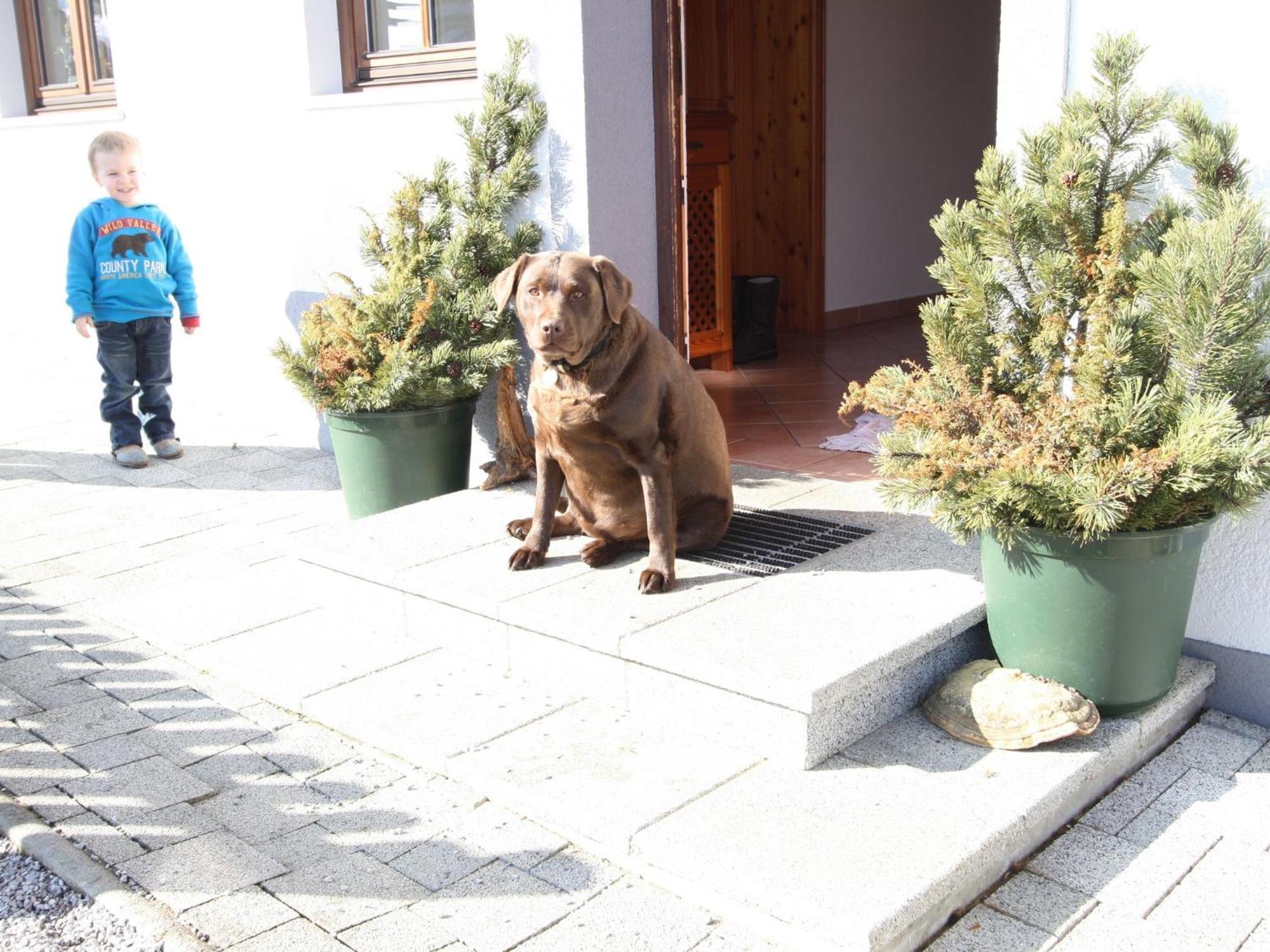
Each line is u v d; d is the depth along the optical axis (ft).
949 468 9.64
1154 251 10.18
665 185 16.07
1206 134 9.94
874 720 10.19
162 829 9.62
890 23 28.78
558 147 15.37
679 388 12.00
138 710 11.75
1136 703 10.12
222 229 21.65
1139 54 10.21
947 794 9.14
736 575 12.07
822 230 27.91
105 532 17.11
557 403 11.48
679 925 8.23
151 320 20.17
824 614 10.87
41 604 14.53
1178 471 9.13
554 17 14.94
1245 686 11.17
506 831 9.47
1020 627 10.21
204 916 8.46
